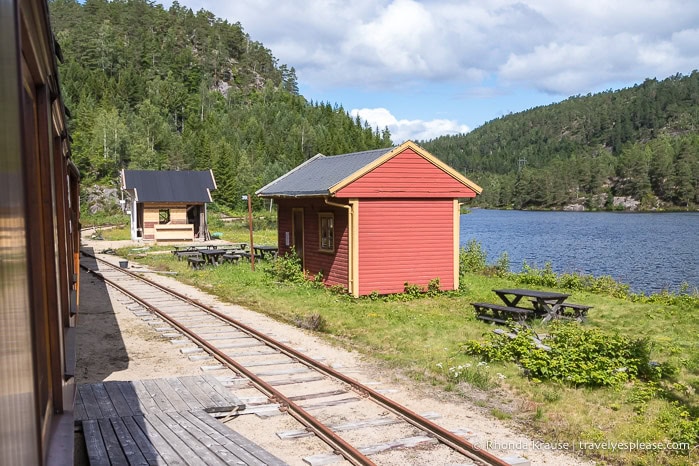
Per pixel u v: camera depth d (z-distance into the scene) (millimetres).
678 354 12445
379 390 9688
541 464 7023
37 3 3738
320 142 116562
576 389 9945
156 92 141000
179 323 14469
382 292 19438
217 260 28219
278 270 22266
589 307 15734
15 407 2539
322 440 7570
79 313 16328
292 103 175875
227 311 16906
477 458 6941
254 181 88875
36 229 4562
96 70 141375
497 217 114750
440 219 20422
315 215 21547
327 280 20844
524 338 11633
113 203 77438
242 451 6785
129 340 13234
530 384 10102
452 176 20312
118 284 22031
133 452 6684
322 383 10070
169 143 107312
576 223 89625
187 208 43156
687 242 53219
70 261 13039
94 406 8312
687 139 186500
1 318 2344
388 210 19516
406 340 13297
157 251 35656
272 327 14742
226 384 9914
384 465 6824
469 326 14883
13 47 2582
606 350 10984
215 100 159250
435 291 20156
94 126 97188
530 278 23984
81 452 7012
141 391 9055
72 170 14469
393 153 19203
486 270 26625
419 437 7625
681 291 21266
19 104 2713
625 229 73250
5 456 2328
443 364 11188
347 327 14688
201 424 7652
